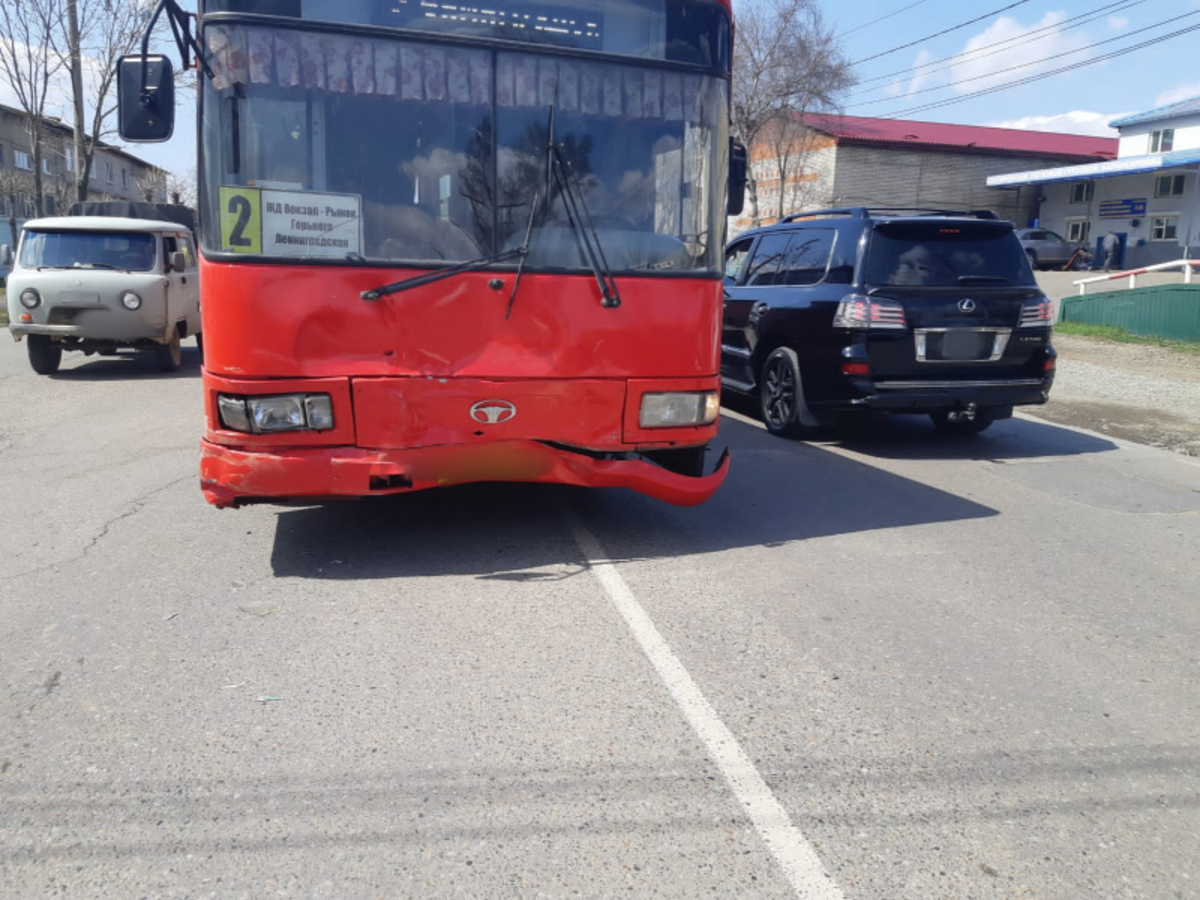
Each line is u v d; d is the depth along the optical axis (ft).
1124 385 40.22
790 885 8.78
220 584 16.33
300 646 13.80
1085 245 126.11
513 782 10.35
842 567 17.51
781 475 24.53
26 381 40.16
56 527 19.67
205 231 15.39
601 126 16.49
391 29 15.60
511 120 16.08
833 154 132.57
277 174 15.31
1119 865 9.11
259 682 12.67
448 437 16.03
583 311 16.34
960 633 14.57
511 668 13.14
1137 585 16.78
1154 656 13.84
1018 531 19.93
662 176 16.87
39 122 75.25
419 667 13.14
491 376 16.03
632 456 17.61
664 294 16.75
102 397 36.11
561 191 16.29
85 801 9.93
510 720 11.69
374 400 15.70
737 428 30.83
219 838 9.32
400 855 9.11
